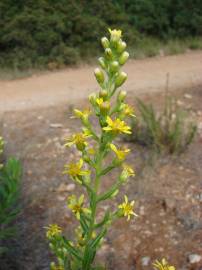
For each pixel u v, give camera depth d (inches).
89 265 5.5
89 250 5.4
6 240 9.8
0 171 9.2
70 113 15.8
